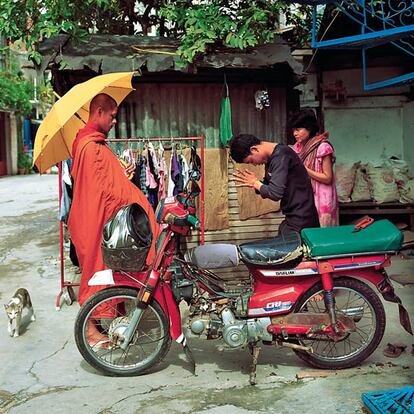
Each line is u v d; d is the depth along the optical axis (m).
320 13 7.57
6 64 25.22
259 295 3.74
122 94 5.06
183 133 6.22
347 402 3.38
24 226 10.40
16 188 18.59
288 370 3.86
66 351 4.33
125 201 4.38
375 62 7.84
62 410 3.41
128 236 3.67
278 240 3.77
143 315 4.14
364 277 3.78
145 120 6.17
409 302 5.18
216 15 5.92
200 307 3.77
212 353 4.20
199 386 3.66
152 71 5.62
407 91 7.86
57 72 6.05
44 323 4.96
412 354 4.04
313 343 4.14
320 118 7.99
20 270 6.98
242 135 4.11
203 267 3.79
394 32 4.02
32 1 6.04
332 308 3.69
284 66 6.01
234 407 3.37
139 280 3.84
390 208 7.58
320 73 7.91
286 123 6.26
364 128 8.02
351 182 7.69
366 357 3.82
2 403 3.52
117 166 4.46
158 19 7.62
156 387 3.67
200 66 5.66
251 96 6.20
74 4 6.17
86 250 4.31
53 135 4.64
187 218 3.71
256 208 6.11
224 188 6.03
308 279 3.77
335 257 3.68
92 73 6.12
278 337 3.74
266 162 4.17
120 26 7.58
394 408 3.12
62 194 5.49
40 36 6.16
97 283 3.81
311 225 4.35
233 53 5.84
